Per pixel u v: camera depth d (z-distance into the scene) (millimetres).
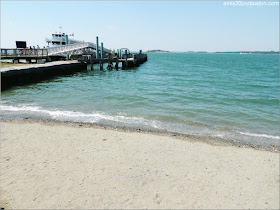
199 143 7797
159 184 5219
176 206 4504
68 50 35281
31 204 4480
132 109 12297
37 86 19562
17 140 7602
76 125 9352
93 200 4621
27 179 5301
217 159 6586
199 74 35656
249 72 42969
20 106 12352
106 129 8977
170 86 21562
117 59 37906
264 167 6195
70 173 5586
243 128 9688
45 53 34000
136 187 5082
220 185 5258
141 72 36156
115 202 4574
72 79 25266
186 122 10266
